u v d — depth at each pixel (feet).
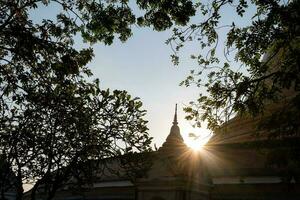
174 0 42.04
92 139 46.85
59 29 45.55
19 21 45.57
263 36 43.78
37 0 44.93
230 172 62.34
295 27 40.45
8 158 45.70
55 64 45.80
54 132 46.01
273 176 57.41
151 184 59.52
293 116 37.93
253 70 47.42
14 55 46.68
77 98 46.93
